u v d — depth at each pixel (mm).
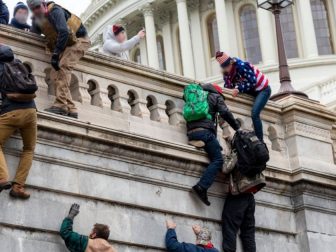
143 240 12977
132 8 72000
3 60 11656
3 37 12656
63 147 12422
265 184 14109
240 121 15406
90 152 12711
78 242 11805
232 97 15266
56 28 12617
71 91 13406
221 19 68250
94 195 12578
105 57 13648
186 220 13664
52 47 12961
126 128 13664
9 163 11844
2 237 11469
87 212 12453
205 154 14055
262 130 15289
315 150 16062
